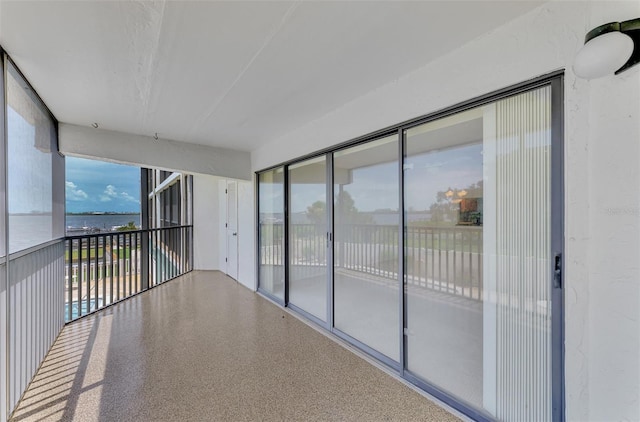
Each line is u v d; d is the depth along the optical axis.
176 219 7.31
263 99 2.60
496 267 1.73
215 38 1.68
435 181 2.05
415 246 2.21
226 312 3.75
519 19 1.54
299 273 3.71
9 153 1.86
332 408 1.92
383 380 2.25
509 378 1.68
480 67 1.71
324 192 3.20
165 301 4.21
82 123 3.19
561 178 1.44
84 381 2.19
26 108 2.18
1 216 1.72
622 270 1.23
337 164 3.01
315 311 3.41
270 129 3.52
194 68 2.03
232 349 2.72
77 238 3.52
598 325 1.30
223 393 2.06
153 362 2.47
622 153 1.22
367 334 2.67
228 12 1.45
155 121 3.17
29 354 2.15
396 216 2.35
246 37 1.67
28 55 1.83
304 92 2.46
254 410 1.89
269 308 3.91
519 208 1.62
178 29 1.59
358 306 2.78
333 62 1.97
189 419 1.81
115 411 1.87
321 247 3.28
